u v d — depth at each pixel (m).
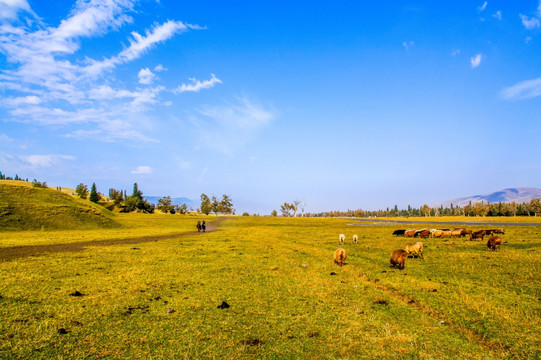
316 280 16.70
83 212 70.69
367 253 27.73
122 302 12.46
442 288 15.26
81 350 8.44
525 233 45.00
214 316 11.24
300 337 9.64
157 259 23.12
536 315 11.45
